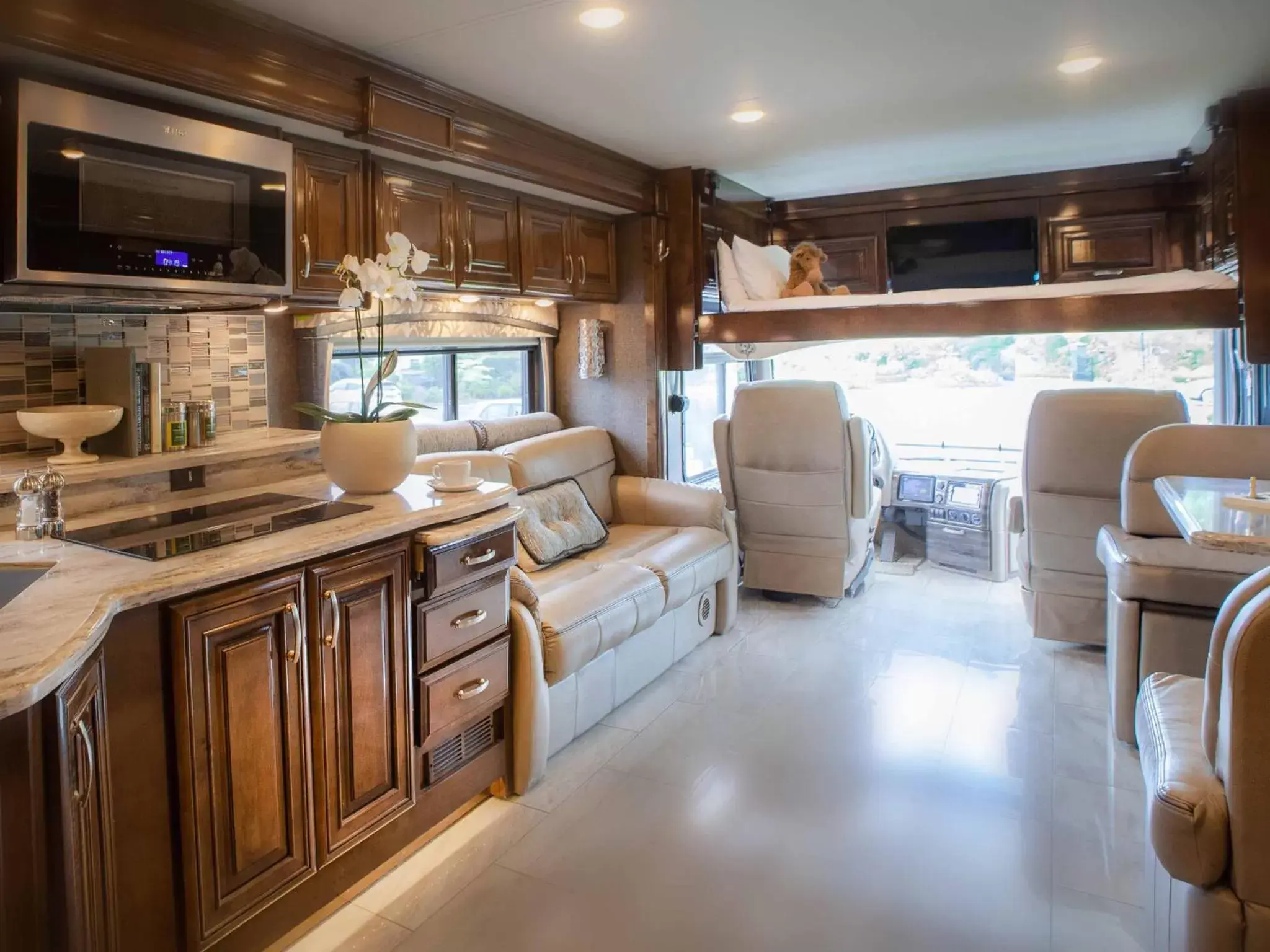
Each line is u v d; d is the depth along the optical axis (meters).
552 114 3.33
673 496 4.22
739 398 4.33
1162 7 2.47
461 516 2.42
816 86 3.08
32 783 1.28
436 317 3.69
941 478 5.37
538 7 2.29
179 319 2.67
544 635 2.77
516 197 3.61
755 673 3.67
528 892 2.18
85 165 1.94
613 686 3.23
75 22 1.86
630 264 4.38
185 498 2.51
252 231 2.31
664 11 2.35
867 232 5.32
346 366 3.45
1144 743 1.79
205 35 2.13
